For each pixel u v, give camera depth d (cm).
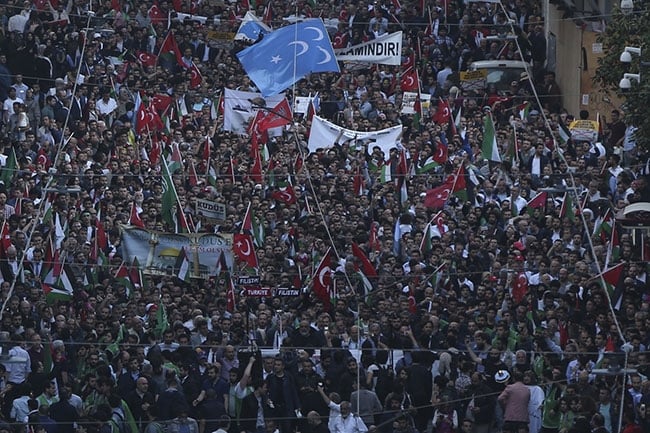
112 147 7744
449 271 6656
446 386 5884
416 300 6488
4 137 7919
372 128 8194
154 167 7606
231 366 5869
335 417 5772
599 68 7875
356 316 6247
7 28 8975
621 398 5722
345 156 7831
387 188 7450
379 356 6012
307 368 5838
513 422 5722
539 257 6644
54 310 6222
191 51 9094
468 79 8862
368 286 6562
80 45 8844
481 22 9481
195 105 8525
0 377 5781
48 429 5612
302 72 8450
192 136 8012
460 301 6344
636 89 7438
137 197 7119
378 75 8806
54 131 7969
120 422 5666
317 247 6756
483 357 5981
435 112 8488
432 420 5925
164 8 9288
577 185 7600
